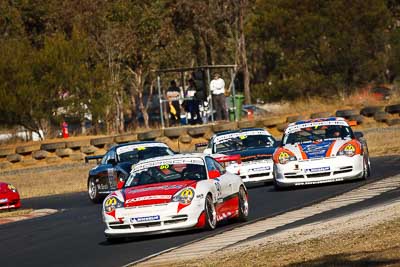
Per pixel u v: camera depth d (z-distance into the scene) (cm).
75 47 16875
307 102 15838
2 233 6638
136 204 5188
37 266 4700
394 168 8312
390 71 18338
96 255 4862
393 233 4044
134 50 19650
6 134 16412
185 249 4638
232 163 8081
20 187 11694
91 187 8788
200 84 12725
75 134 16438
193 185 5275
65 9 19912
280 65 19462
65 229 6419
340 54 18075
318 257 3716
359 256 3591
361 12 17938
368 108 13125
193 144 13188
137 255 4675
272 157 7906
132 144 8881
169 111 15462
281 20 18600
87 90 16675
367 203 5694
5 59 15975
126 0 19762
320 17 18162
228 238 4869
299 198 6669
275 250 4091
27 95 15962
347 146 7300
